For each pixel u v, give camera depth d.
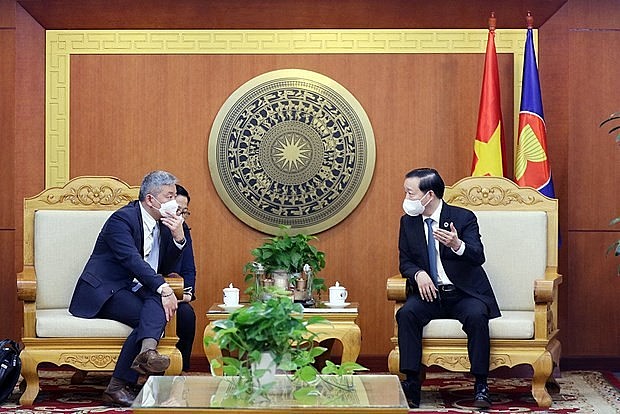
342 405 3.82
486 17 6.90
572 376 6.65
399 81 6.97
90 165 6.97
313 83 6.96
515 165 6.83
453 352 5.53
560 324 6.87
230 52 6.97
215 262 6.98
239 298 6.82
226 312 5.88
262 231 6.98
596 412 5.36
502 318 5.61
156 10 6.89
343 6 6.88
